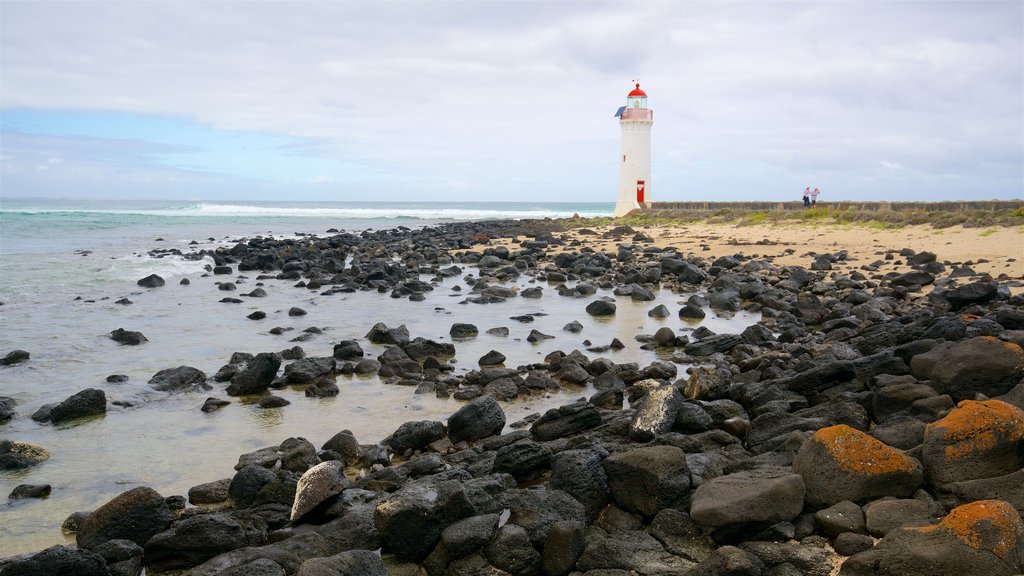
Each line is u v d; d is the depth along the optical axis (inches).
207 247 1717.5
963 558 207.0
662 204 2546.8
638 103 2573.8
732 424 374.6
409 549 261.1
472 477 327.3
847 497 255.3
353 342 614.2
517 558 251.6
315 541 269.4
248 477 323.6
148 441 411.2
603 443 364.5
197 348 639.8
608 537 268.5
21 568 240.8
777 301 821.2
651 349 631.2
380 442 407.5
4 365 565.3
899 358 418.0
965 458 256.5
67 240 1779.0
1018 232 1218.6
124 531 276.8
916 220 1491.1
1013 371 348.8
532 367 560.7
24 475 361.1
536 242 1691.7
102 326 722.8
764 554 242.1
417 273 1210.6
